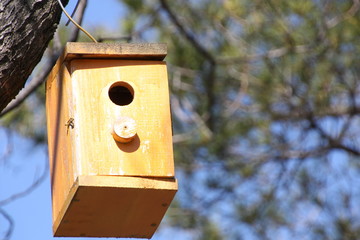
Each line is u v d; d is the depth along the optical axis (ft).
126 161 19.61
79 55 20.11
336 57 37.29
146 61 20.61
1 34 18.97
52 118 21.74
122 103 21.80
